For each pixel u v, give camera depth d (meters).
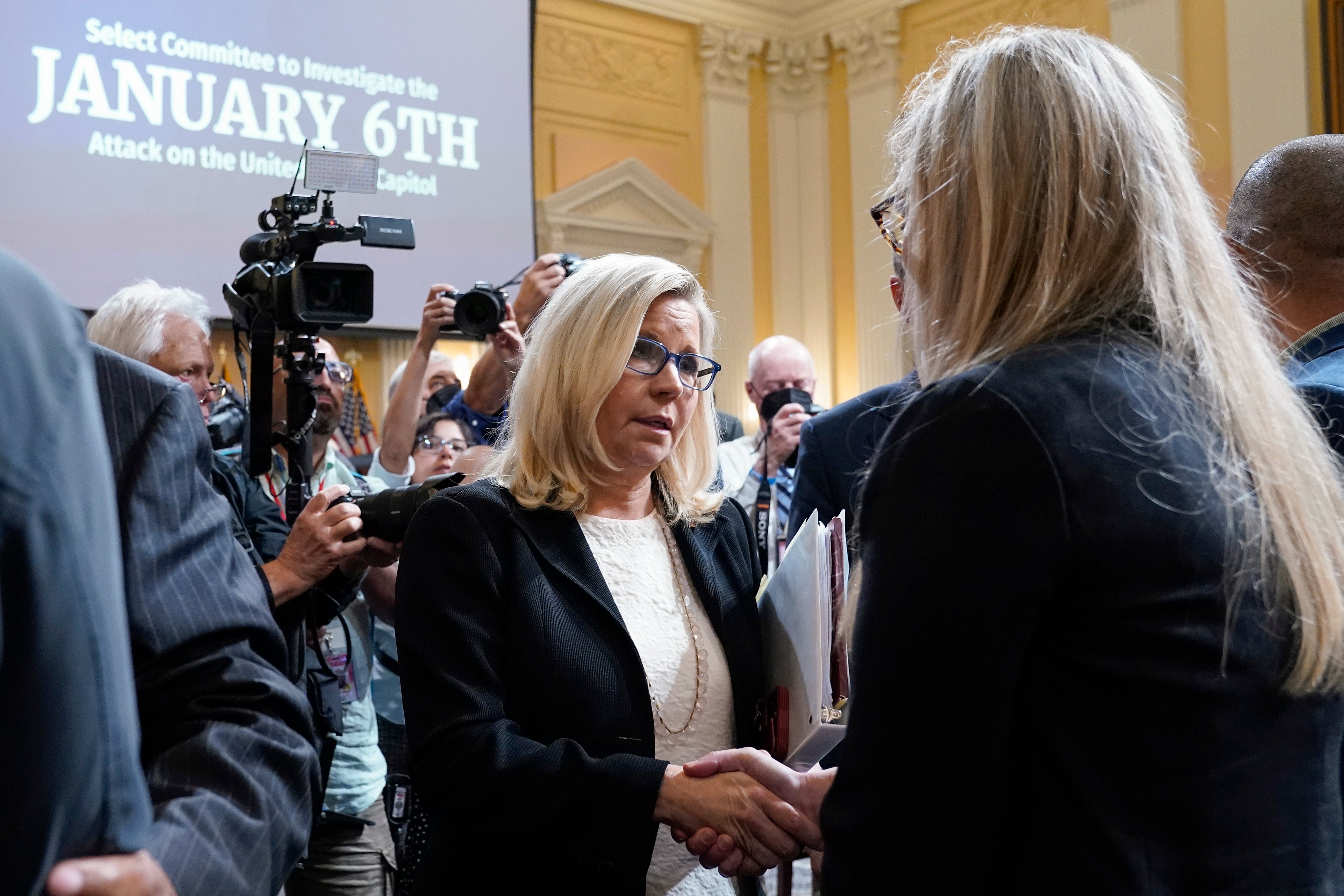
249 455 1.85
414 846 2.28
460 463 2.16
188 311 1.95
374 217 1.93
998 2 7.81
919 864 0.81
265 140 6.27
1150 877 0.77
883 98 8.38
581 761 1.24
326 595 1.63
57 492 0.62
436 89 6.85
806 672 1.28
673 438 1.45
